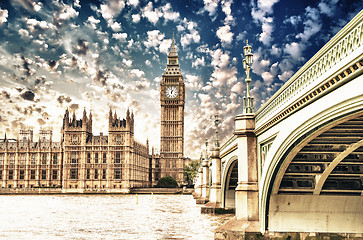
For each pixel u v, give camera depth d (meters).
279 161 19.86
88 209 66.50
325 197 22.70
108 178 167.12
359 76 10.88
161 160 197.62
